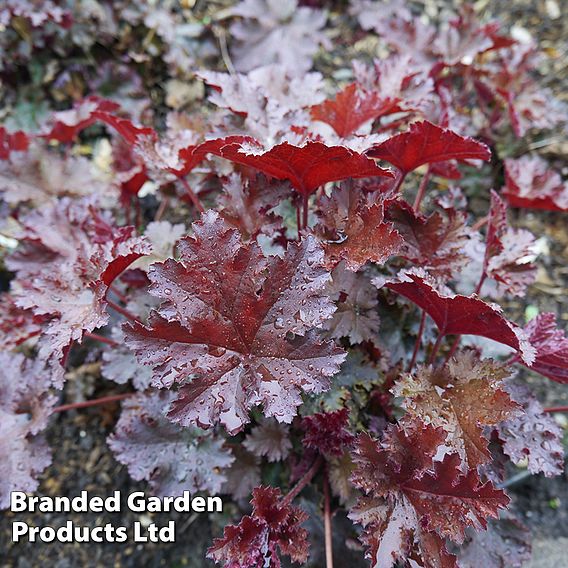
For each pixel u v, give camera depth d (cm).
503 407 46
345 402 51
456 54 66
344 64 77
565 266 67
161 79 78
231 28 76
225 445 54
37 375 55
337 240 48
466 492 45
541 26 77
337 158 46
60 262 55
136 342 44
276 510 48
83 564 58
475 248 59
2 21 72
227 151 46
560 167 70
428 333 56
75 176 63
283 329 45
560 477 59
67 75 76
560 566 55
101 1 76
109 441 51
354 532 53
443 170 58
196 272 44
